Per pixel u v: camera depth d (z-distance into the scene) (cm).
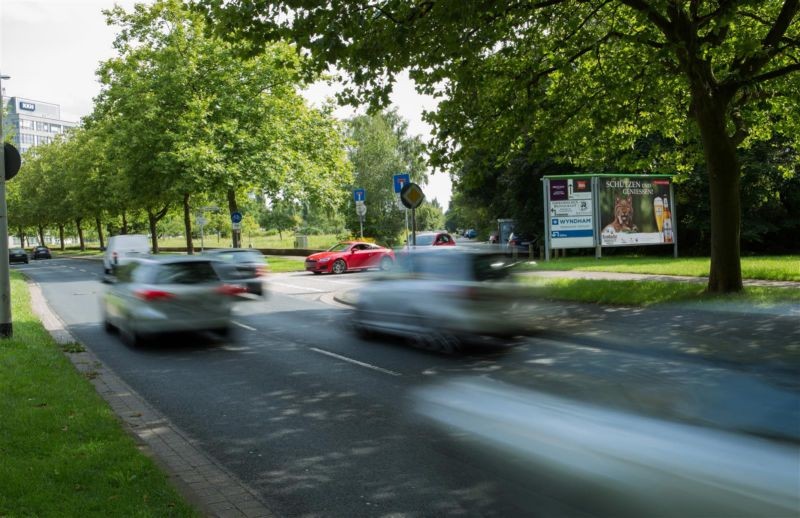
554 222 2519
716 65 1545
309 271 2977
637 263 2306
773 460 250
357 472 475
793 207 2930
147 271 1105
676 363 338
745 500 247
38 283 2761
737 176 1305
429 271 985
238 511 406
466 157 1501
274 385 783
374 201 6041
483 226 5616
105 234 12312
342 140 3756
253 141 3173
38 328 1196
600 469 297
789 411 269
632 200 2580
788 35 1553
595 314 864
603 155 1902
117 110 3562
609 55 1611
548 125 1534
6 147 1039
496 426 359
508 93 1423
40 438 517
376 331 1073
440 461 486
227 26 1075
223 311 1098
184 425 616
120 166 3525
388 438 555
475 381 394
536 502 330
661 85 1580
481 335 886
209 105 3195
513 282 939
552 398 339
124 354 1025
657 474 275
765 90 1581
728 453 261
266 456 520
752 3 1036
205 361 956
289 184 3384
